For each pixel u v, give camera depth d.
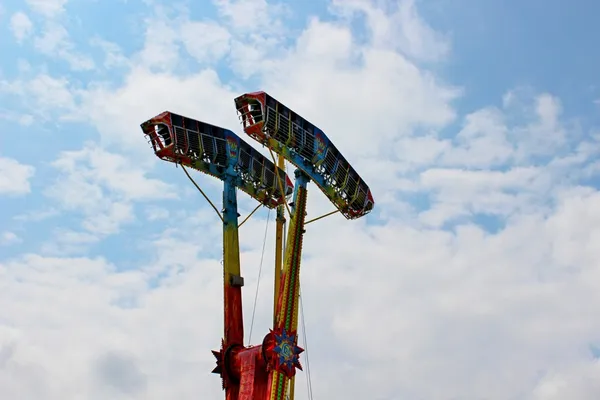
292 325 57.88
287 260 59.16
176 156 62.12
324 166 63.09
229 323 59.78
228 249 62.03
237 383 58.16
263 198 67.69
